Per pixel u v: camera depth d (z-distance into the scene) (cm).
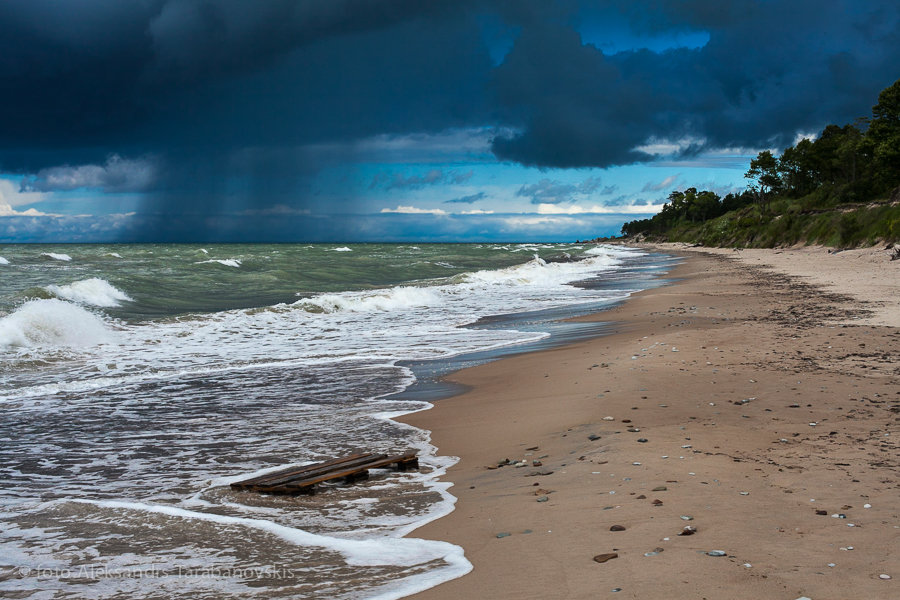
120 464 810
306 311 2511
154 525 571
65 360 1570
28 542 539
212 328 2091
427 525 555
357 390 1251
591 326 2025
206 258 5488
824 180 11756
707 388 1023
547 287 3900
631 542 466
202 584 447
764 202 13112
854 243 6306
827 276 3566
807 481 590
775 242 8794
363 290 3459
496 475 696
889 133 9031
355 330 2109
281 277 4047
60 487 723
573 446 770
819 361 1201
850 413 848
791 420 825
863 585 381
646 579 402
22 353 1596
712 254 8862
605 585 399
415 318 2422
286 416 1052
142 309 2520
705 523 494
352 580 441
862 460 652
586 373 1216
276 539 530
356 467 718
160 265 4569
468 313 2578
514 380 1253
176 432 964
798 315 1903
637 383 1075
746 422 824
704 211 18588
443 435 906
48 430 980
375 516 588
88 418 1052
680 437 762
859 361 1188
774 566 412
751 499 546
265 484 672
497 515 560
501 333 1992
